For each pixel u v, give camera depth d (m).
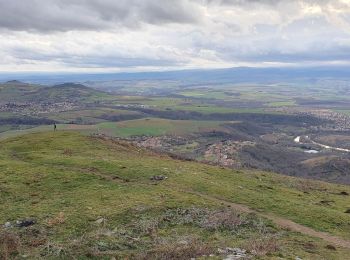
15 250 31.27
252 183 70.56
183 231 39.47
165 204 46.50
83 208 43.56
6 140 96.06
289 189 73.12
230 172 79.44
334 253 37.00
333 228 48.84
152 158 85.19
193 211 45.44
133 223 40.22
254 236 39.91
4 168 61.91
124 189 52.75
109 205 45.06
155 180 60.78
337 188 86.94
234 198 56.19
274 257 30.72
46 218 40.38
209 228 41.19
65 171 60.75
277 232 43.00
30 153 77.12
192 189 58.03
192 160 100.25
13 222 39.00
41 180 55.72
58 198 48.00
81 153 79.81
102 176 59.50
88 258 29.61
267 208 53.75
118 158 77.62
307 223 49.34
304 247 37.59
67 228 37.78
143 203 46.19
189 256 29.94
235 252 31.33
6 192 50.22
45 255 30.34
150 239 35.75
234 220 44.00
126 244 33.44
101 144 92.44
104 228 37.97
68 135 99.06
